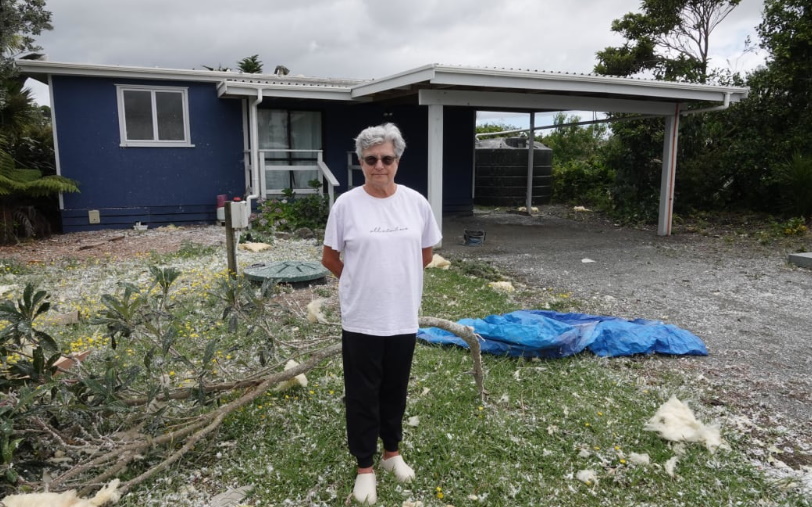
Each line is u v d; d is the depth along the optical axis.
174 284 6.06
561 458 2.90
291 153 11.67
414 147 12.71
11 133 9.94
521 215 13.69
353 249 2.41
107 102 10.11
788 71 11.27
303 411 3.31
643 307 5.70
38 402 2.77
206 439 3.00
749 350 4.50
